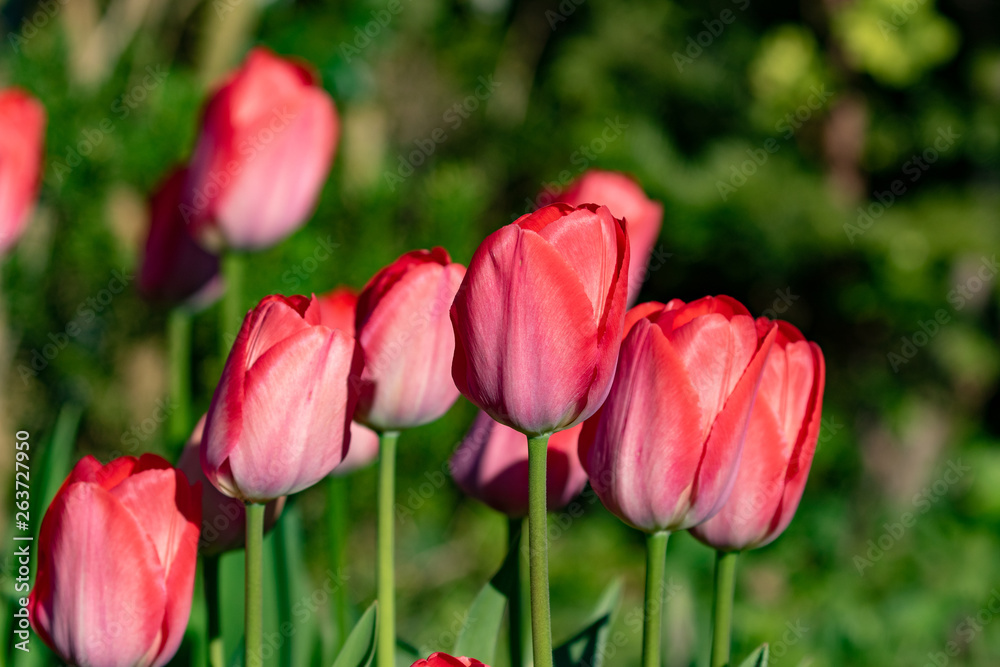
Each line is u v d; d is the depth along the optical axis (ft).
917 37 15.05
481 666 3.53
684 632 4.44
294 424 3.61
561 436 3.92
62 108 7.82
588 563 13.10
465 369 3.61
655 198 14.25
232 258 5.04
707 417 3.62
